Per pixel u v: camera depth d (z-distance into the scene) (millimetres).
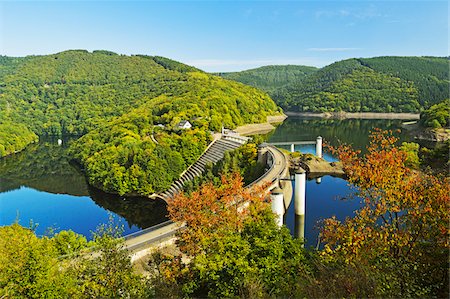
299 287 16656
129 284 17781
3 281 16594
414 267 16656
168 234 31281
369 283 14734
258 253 19953
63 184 82125
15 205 67750
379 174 19484
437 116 136125
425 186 19188
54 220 59625
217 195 26906
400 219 19062
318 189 63656
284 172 60500
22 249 17391
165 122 125312
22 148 130625
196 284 20375
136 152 75375
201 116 131375
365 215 19750
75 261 20406
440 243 17719
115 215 61906
